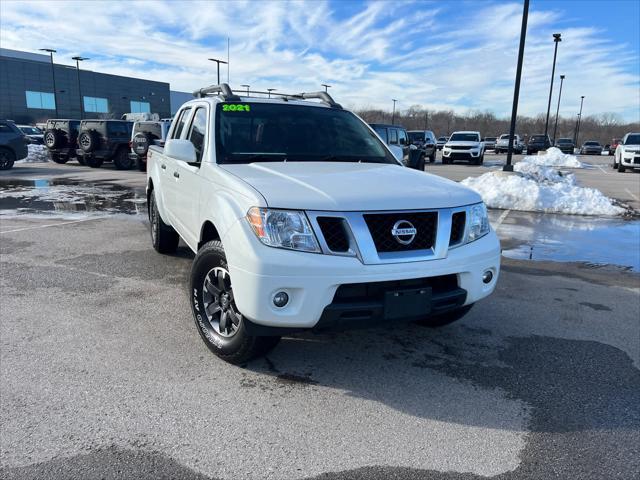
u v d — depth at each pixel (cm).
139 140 725
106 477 245
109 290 518
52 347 382
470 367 370
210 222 385
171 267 605
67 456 259
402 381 346
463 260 339
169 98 10644
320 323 310
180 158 409
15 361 358
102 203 1130
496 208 1207
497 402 322
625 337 431
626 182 1903
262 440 277
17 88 8069
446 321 424
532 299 530
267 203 307
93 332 411
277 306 306
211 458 261
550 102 4103
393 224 317
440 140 4988
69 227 848
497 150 4631
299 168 386
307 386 336
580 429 295
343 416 303
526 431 292
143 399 313
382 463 261
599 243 829
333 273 300
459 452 271
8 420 288
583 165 2991
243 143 427
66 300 486
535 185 1246
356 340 412
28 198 1193
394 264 312
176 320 441
